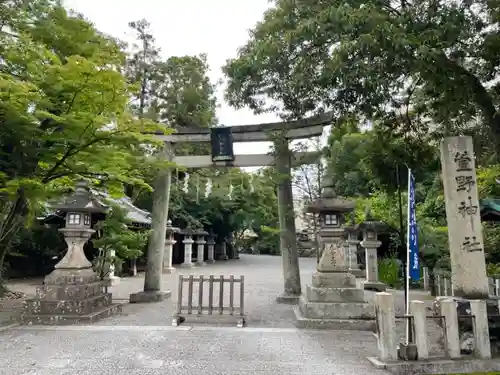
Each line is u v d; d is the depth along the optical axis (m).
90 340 6.57
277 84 8.54
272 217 29.89
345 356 5.70
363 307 7.66
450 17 6.09
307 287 8.47
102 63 7.97
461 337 5.66
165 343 6.39
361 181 19.73
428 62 5.93
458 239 6.25
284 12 7.69
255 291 13.53
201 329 7.41
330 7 6.41
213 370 5.04
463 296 6.09
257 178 14.21
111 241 11.09
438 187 14.52
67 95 7.64
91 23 9.80
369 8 6.05
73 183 9.91
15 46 7.48
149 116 19.92
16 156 7.96
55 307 8.05
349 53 6.08
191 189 20.73
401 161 10.26
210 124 24.27
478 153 9.52
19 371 4.98
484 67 7.68
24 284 15.63
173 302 11.02
